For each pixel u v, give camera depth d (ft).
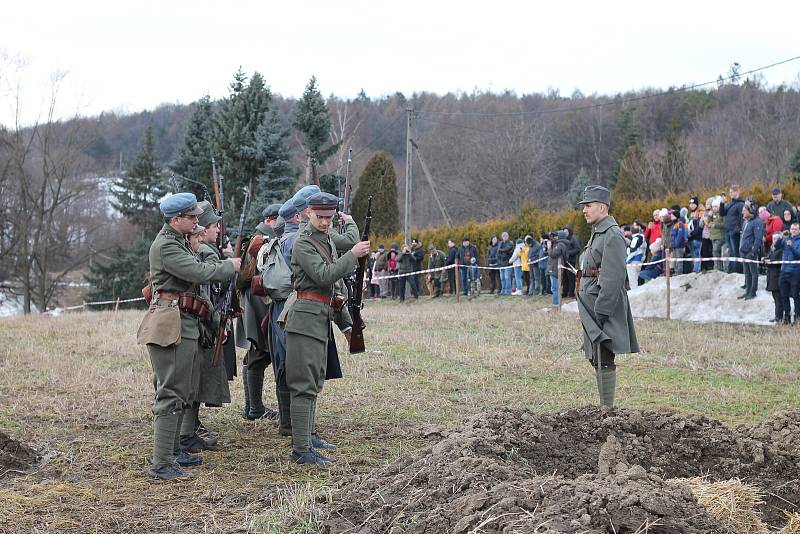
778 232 54.19
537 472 18.97
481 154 172.24
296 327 22.34
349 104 211.00
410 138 105.91
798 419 20.36
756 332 48.65
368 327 54.95
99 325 57.93
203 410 29.68
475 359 40.01
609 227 25.46
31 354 42.34
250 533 16.70
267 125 105.09
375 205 122.52
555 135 193.98
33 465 21.91
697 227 64.80
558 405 30.07
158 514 18.22
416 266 90.22
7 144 132.57
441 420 27.58
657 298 60.08
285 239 24.77
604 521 13.80
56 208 141.28
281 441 25.14
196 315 21.83
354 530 15.84
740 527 15.84
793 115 145.18
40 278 135.95
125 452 23.32
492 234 102.99
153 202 151.94
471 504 14.79
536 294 78.95
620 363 38.78
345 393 31.91
